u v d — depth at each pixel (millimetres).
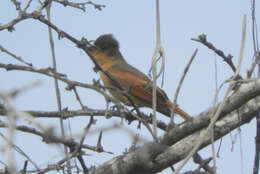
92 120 6938
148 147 7410
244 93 7520
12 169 4023
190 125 7605
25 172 7090
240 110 7965
